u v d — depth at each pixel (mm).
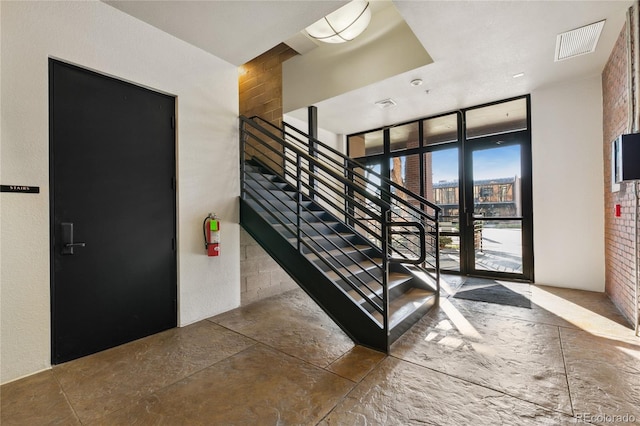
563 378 1867
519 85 3898
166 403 1697
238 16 2564
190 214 2955
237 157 3422
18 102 1971
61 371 2053
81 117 2285
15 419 1575
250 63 5242
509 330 2615
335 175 2688
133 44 2545
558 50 3066
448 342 2408
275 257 3053
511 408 1600
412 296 3229
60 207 2174
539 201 4074
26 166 2002
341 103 4438
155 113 2746
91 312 2322
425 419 1530
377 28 3729
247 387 1841
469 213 4711
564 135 3881
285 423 1521
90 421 1558
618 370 1943
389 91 4027
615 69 3035
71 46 2197
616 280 3191
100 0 2338
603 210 3645
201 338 2578
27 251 2008
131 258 2564
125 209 2533
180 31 2760
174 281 2863
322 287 2656
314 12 2535
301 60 4523
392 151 5562
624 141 2426
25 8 2000
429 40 2871
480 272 4637
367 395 1737
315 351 2309
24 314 1993
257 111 5129
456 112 4789
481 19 2572
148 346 2432
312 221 4059
